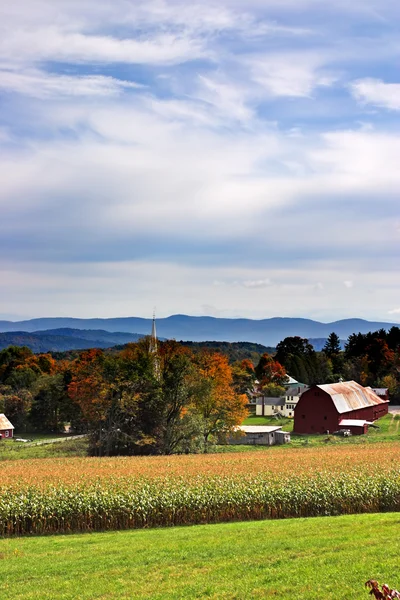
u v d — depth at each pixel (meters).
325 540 24.34
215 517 32.94
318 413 94.94
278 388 137.00
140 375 72.88
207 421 77.75
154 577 21.20
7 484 34.66
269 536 26.17
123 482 35.03
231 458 54.78
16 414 118.12
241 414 79.88
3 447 88.12
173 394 73.06
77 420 110.94
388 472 38.00
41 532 31.19
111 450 73.19
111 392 72.19
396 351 166.62
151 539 27.50
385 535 24.53
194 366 75.62
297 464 43.88
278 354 172.50
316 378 164.12
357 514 32.69
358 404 101.69
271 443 84.44
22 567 23.56
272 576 19.92
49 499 31.72
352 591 17.66
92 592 20.00
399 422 105.75
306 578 19.38
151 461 53.09
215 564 22.17
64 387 113.50
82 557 24.72
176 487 33.72
